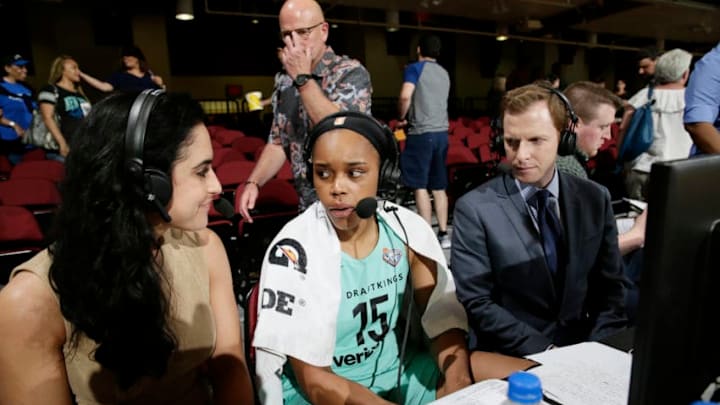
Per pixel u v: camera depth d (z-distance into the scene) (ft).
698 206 1.35
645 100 8.90
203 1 29.76
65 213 2.16
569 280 3.80
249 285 8.42
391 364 3.55
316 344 2.99
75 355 2.47
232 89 41.06
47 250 2.33
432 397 3.44
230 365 3.10
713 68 5.90
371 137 3.04
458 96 46.57
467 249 3.92
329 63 5.29
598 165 12.55
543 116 3.43
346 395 2.93
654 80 8.85
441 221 11.50
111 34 34.19
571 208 3.79
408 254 3.58
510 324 3.71
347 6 32.22
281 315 2.95
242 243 8.36
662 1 31.45
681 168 1.29
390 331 3.53
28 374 2.30
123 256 2.14
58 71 12.48
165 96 2.33
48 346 2.35
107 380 2.56
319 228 3.29
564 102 3.57
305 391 3.05
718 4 34.04
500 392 2.43
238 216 8.23
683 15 35.58
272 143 6.14
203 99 40.83
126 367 2.35
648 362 1.43
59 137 12.43
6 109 14.56
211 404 3.16
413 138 11.03
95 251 2.14
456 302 3.55
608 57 50.60
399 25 33.24
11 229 7.30
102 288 2.15
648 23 38.29
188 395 2.96
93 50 33.73
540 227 3.84
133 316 2.23
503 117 3.67
